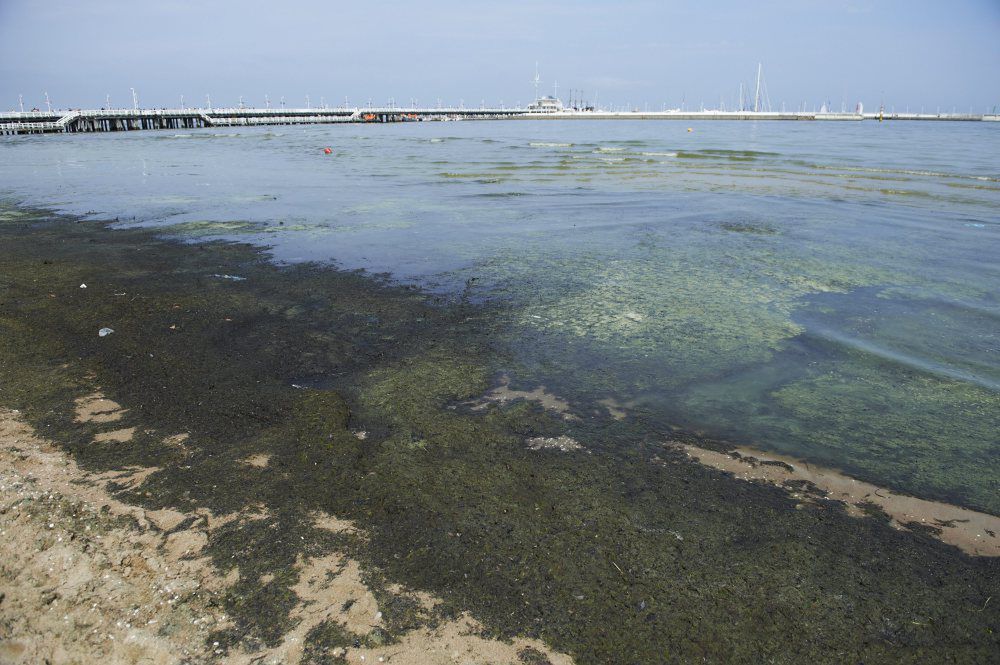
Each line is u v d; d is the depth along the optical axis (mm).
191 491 3137
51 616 2332
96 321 5609
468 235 9828
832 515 3123
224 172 20734
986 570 2754
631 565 2689
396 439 3719
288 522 2914
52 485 3123
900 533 3000
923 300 6516
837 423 4066
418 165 23281
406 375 4637
